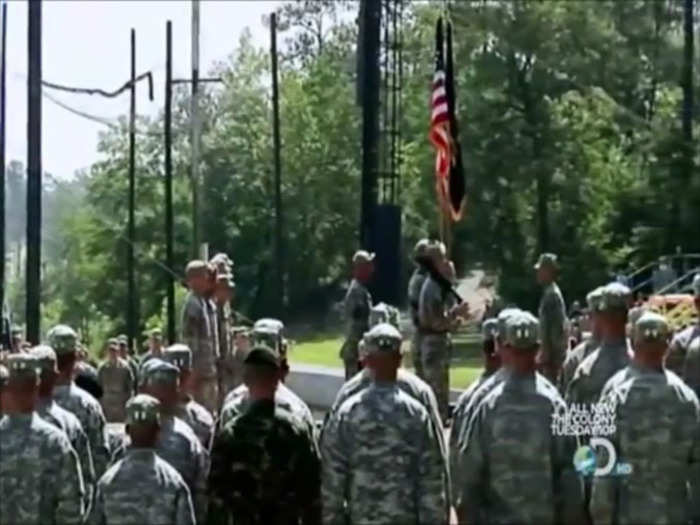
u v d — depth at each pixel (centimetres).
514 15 6081
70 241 8931
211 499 973
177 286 6131
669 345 1074
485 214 6025
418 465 924
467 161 6019
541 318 1592
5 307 3719
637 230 5422
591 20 6362
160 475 938
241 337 1553
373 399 928
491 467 926
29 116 2198
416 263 1633
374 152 2133
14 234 10994
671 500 945
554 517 923
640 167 5941
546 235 5991
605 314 1068
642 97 6744
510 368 934
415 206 6144
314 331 7194
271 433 970
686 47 5312
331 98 8331
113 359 2180
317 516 974
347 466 927
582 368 1076
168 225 4772
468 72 6109
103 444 1138
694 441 953
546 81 6109
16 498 973
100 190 8262
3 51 4069
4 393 1017
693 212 5275
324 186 8000
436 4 6247
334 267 7881
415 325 1611
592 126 6159
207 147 8125
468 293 6172
